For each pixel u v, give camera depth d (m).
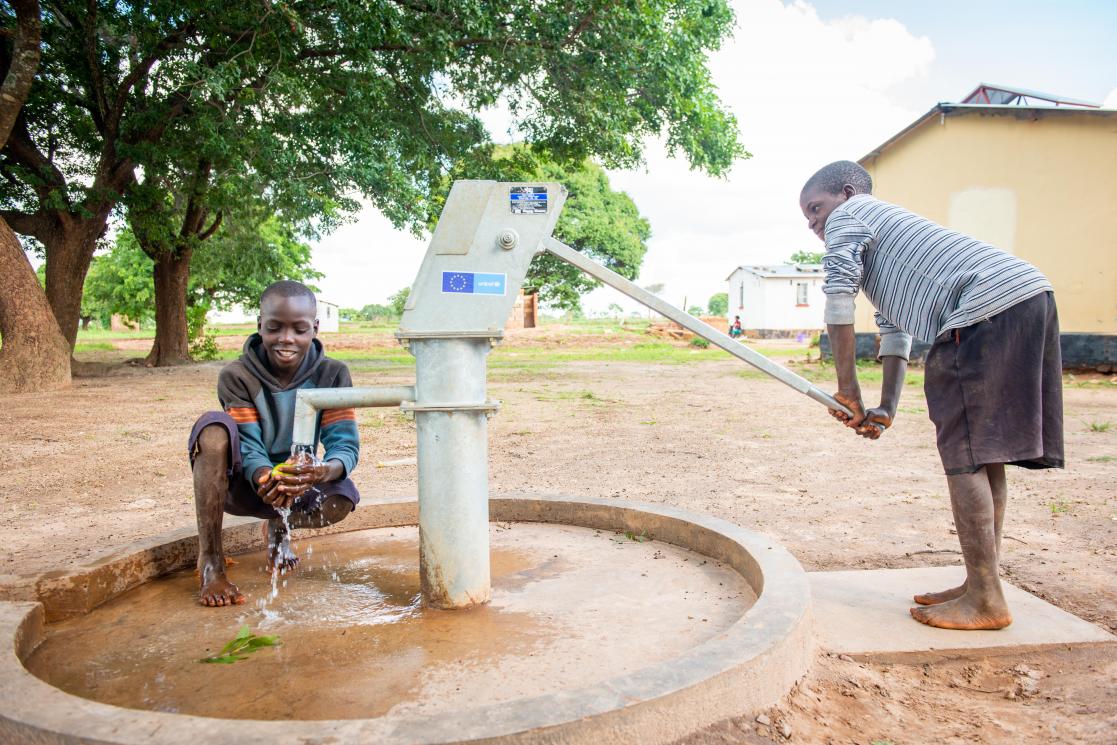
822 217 2.77
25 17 10.72
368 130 12.73
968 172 14.02
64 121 15.31
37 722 1.42
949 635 2.32
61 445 6.96
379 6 11.19
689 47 14.18
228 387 2.68
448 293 2.34
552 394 11.69
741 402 10.45
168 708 1.74
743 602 2.42
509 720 1.43
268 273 23.42
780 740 1.66
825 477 5.28
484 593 2.42
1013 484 4.89
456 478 2.35
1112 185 12.95
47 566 3.26
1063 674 2.13
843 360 2.54
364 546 3.22
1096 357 12.82
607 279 2.41
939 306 2.43
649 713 1.53
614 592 2.54
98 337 44.38
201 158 15.15
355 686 1.83
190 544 2.94
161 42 12.88
